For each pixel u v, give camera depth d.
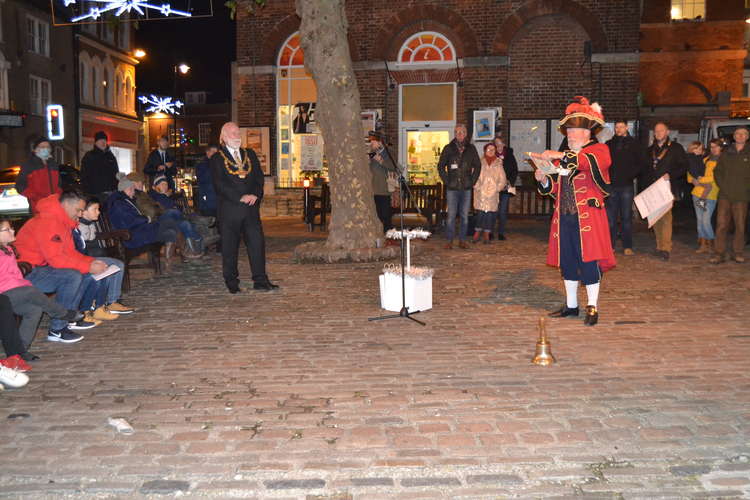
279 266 10.45
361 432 4.05
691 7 22.36
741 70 22.20
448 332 6.41
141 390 4.87
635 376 5.05
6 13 27.58
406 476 3.52
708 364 5.32
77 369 5.41
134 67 41.12
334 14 10.63
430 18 20.36
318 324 6.77
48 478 3.54
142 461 3.71
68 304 6.38
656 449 3.79
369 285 8.80
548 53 19.89
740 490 3.35
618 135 11.01
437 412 4.36
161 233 9.91
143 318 7.14
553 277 9.26
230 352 5.82
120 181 9.19
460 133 11.99
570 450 3.79
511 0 19.81
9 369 4.97
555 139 19.98
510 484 3.42
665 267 9.96
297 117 21.89
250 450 3.83
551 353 5.52
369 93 20.95
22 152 28.81
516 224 17.34
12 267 5.64
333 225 11.09
